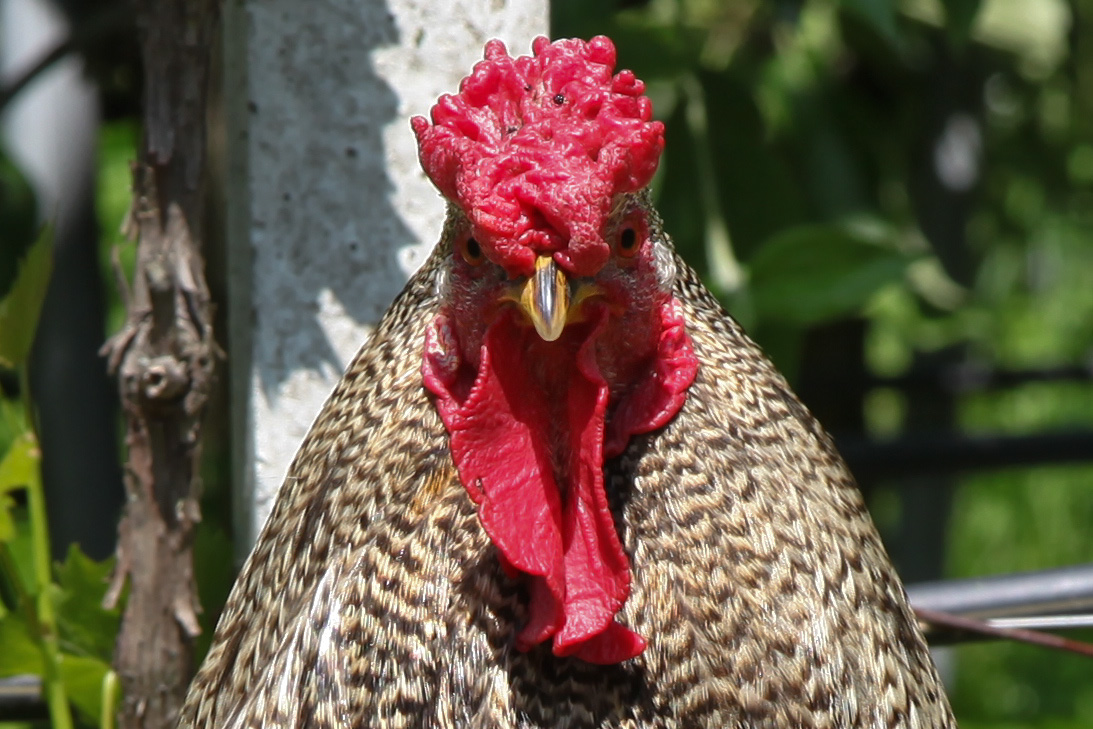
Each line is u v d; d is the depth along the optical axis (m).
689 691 5.03
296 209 7.06
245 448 7.21
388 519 5.26
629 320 5.03
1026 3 15.02
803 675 5.11
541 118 4.80
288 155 7.05
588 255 4.61
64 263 12.33
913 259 10.11
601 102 4.82
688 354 5.23
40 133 12.60
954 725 6.05
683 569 5.07
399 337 5.62
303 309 7.06
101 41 11.70
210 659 6.11
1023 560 26.72
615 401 5.27
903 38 12.38
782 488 5.25
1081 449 12.27
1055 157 17.56
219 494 10.45
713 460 5.16
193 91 6.50
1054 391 28.56
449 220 5.13
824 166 12.71
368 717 5.15
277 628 5.57
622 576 4.96
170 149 6.50
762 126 12.18
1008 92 16.91
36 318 6.87
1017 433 12.59
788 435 5.43
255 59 7.01
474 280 4.96
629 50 10.23
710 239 10.59
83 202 12.61
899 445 12.23
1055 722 18.38
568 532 5.08
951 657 19.89
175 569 6.78
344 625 5.24
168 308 6.55
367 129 7.07
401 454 5.31
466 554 5.14
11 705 7.54
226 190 7.34
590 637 4.87
